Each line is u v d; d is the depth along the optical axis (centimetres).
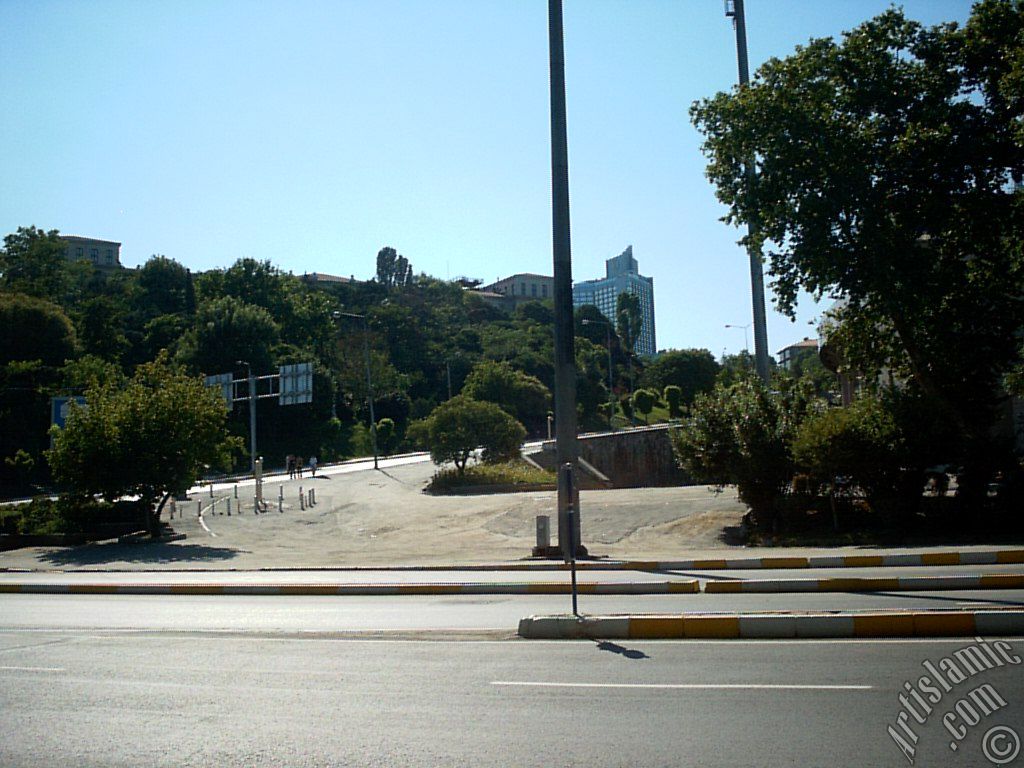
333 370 9569
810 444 2166
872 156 2181
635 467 4844
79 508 3103
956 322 2283
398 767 573
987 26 2161
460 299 14262
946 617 905
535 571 1898
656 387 9538
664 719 657
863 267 2148
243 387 8056
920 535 2069
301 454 7950
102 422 2873
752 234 2355
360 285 14350
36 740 661
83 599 1645
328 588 1611
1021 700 669
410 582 1655
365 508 3828
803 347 8594
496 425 4716
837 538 2117
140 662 950
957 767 543
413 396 9956
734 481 2416
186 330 9075
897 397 2183
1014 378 2303
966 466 2083
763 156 2264
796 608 1109
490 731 645
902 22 2245
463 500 3747
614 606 1242
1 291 8575
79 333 8462
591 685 768
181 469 2942
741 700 698
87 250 17800
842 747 583
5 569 2408
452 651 948
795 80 2250
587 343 11038
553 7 2045
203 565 2312
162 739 654
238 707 740
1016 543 1858
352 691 781
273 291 11050
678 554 2059
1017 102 2123
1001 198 2158
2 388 6425
